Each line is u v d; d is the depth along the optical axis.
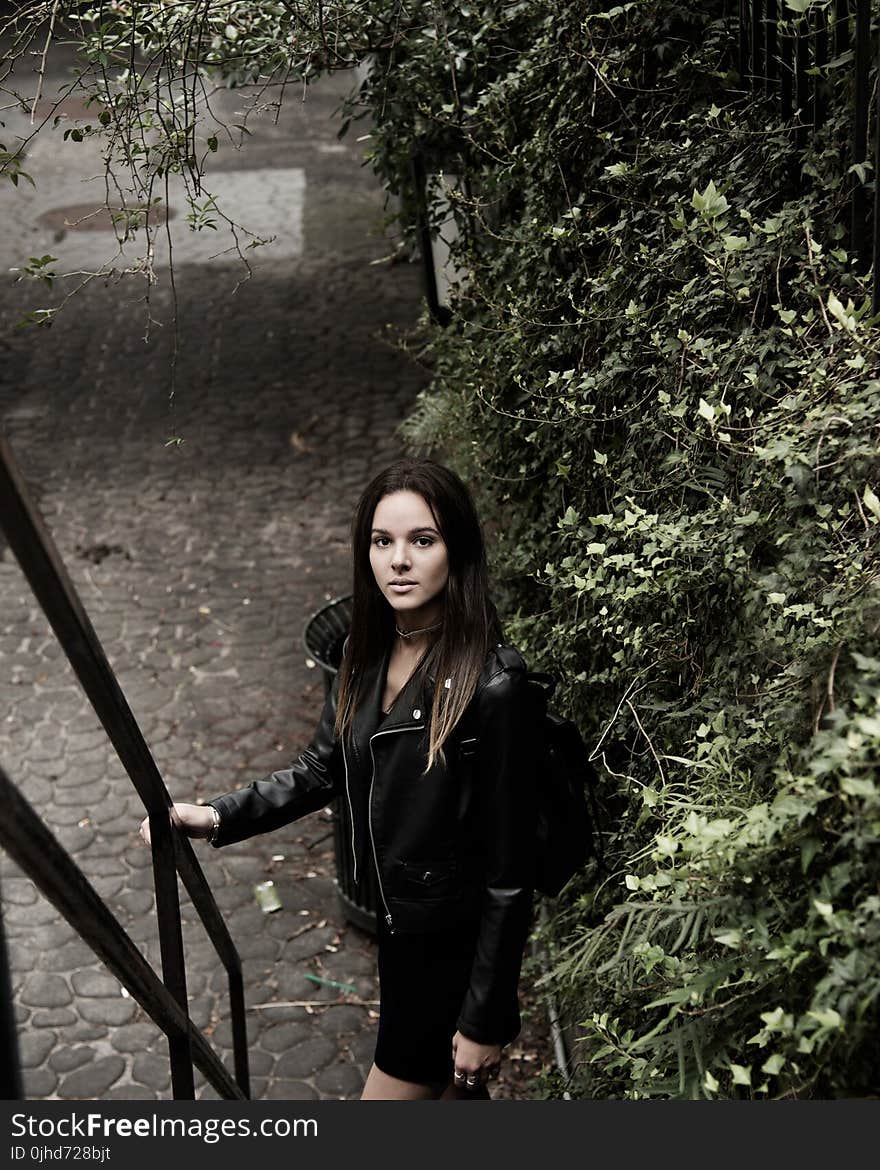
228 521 7.23
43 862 1.35
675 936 2.27
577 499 3.53
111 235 11.82
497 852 2.43
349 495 7.46
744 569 2.39
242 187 13.10
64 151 14.04
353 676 2.61
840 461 2.11
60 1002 4.24
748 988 1.96
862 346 2.23
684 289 2.81
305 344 9.53
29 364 9.38
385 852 2.55
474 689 2.41
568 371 3.25
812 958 1.77
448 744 2.44
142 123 3.50
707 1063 1.98
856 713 1.67
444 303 5.85
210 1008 4.20
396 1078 2.77
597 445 3.36
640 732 2.87
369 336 9.58
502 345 3.84
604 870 3.18
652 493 2.83
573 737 2.55
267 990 4.27
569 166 3.67
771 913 1.79
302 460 7.87
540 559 3.78
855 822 1.60
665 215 3.08
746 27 3.24
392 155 4.39
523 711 2.41
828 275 2.68
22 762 5.38
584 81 3.55
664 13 3.45
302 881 4.75
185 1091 2.20
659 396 2.63
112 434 8.30
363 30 4.00
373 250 11.34
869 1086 1.69
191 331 9.84
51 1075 3.97
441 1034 2.71
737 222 2.94
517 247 3.96
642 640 2.78
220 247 11.52
